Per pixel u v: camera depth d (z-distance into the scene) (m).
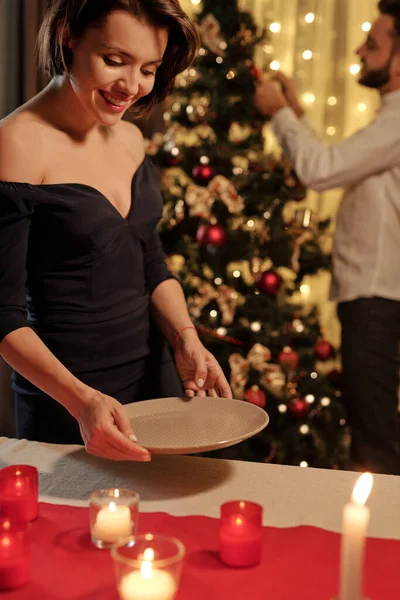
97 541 0.90
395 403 2.56
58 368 1.15
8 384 2.89
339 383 2.77
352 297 2.55
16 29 2.89
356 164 2.48
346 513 0.62
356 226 2.56
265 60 3.32
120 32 1.17
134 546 0.79
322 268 2.77
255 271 2.69
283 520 0.99
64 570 0.84
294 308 2.71
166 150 2.68
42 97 1.36
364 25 3.40
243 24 2.68
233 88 2.64
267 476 1.15
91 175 1.39
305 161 2.54
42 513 1.00
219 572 0.84
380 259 2.51
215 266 2.60
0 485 0.98
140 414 1.30
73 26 1.20
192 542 0.91
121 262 1.44
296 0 3.43
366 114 3.47
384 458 2.57
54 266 1.38
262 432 2.60
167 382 1.57
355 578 0.62
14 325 1.19
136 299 1.49
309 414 2.66
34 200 1.26
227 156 2.63
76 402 1.11
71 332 1.40
